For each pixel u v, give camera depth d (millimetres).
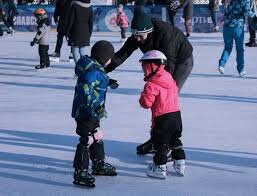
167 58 6930
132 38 7160
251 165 6945
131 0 35281
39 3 35469
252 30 22594
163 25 7016
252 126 8969
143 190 6043
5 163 7008
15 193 5930
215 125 9016
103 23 31953
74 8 13859
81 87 6016
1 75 15117
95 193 5945
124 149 7664
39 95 11930
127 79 14078
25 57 19578
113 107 10508
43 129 8812
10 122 9305
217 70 15766
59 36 17766
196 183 6289
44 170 6738
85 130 6156
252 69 15852
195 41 25312
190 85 13078
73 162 6504
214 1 30719
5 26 31688
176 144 6516
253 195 5883
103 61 6117
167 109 6328
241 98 11445
